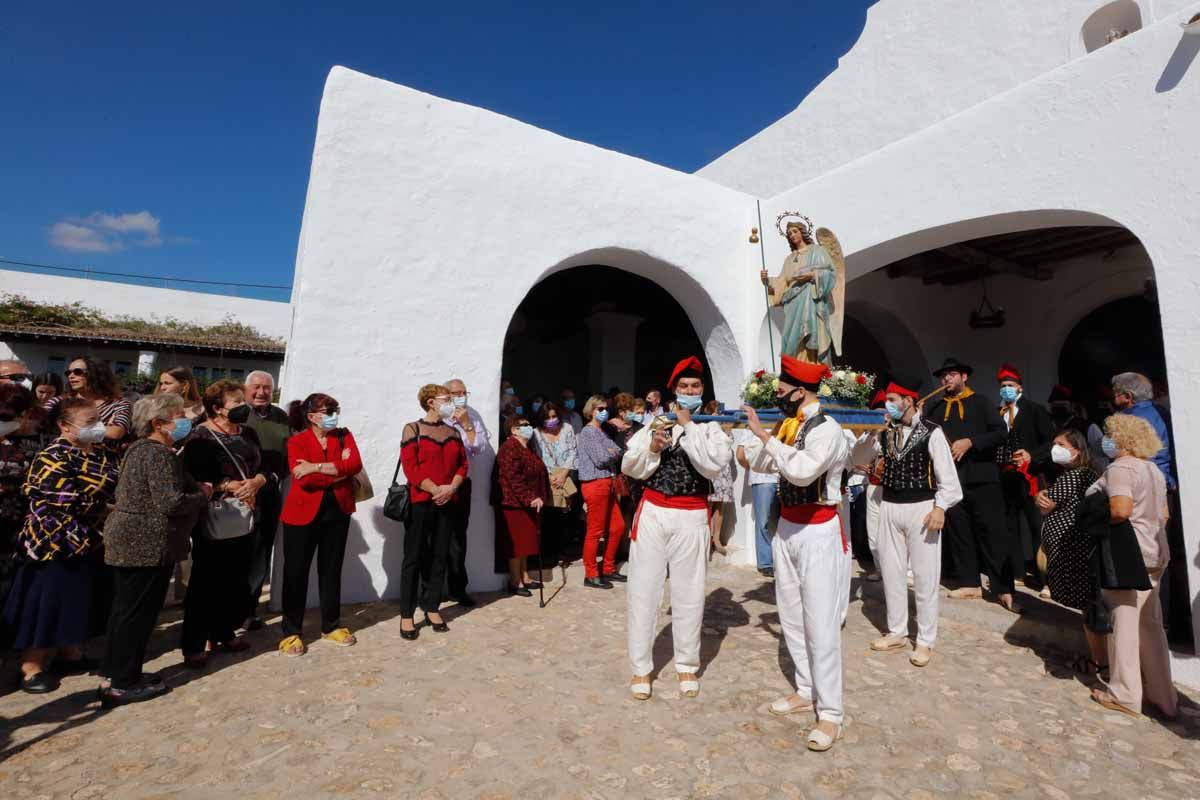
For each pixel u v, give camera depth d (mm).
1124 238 6914
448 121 5695
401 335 5383
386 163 5398
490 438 5676
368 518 5211
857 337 9727
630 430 6699
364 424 5203
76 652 3748
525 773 2688
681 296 7410
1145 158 4223
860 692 3564
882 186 5977
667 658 3998
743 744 2959
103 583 3709
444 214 5617
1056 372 8047
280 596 4906
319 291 5098
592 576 5656
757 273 7254
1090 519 3352
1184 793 2639
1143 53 4258
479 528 5562
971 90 6625
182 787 2553
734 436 6453
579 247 6270
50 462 3377
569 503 6328
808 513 3152
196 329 18203
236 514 3793
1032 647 4289
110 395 4332
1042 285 8133
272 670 3730
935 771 2766
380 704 3297
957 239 5730
